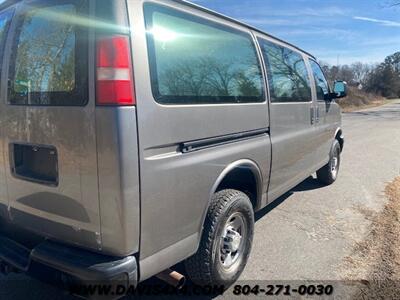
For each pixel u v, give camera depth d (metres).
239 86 3.10
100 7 2.06
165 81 2.28
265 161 3.47
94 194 2.11
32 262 2.32
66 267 2.14
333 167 6.44
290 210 5.06
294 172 4.35
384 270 3.42
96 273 2.05
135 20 2.12
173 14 2.43
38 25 2.39
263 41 3.68
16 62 2.51
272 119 3.60
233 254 3.09
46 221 2.41
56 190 2.29
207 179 2.64
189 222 2.51
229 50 3.03
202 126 2.57
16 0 2.59
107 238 2.12
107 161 2.03
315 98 4.99
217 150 2.75
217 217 2.74
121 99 2.00
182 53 2.47
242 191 3.37
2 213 2.75
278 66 3.91
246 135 3.16
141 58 2.12
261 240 4.05
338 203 5.39
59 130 2.21
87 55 2.08
